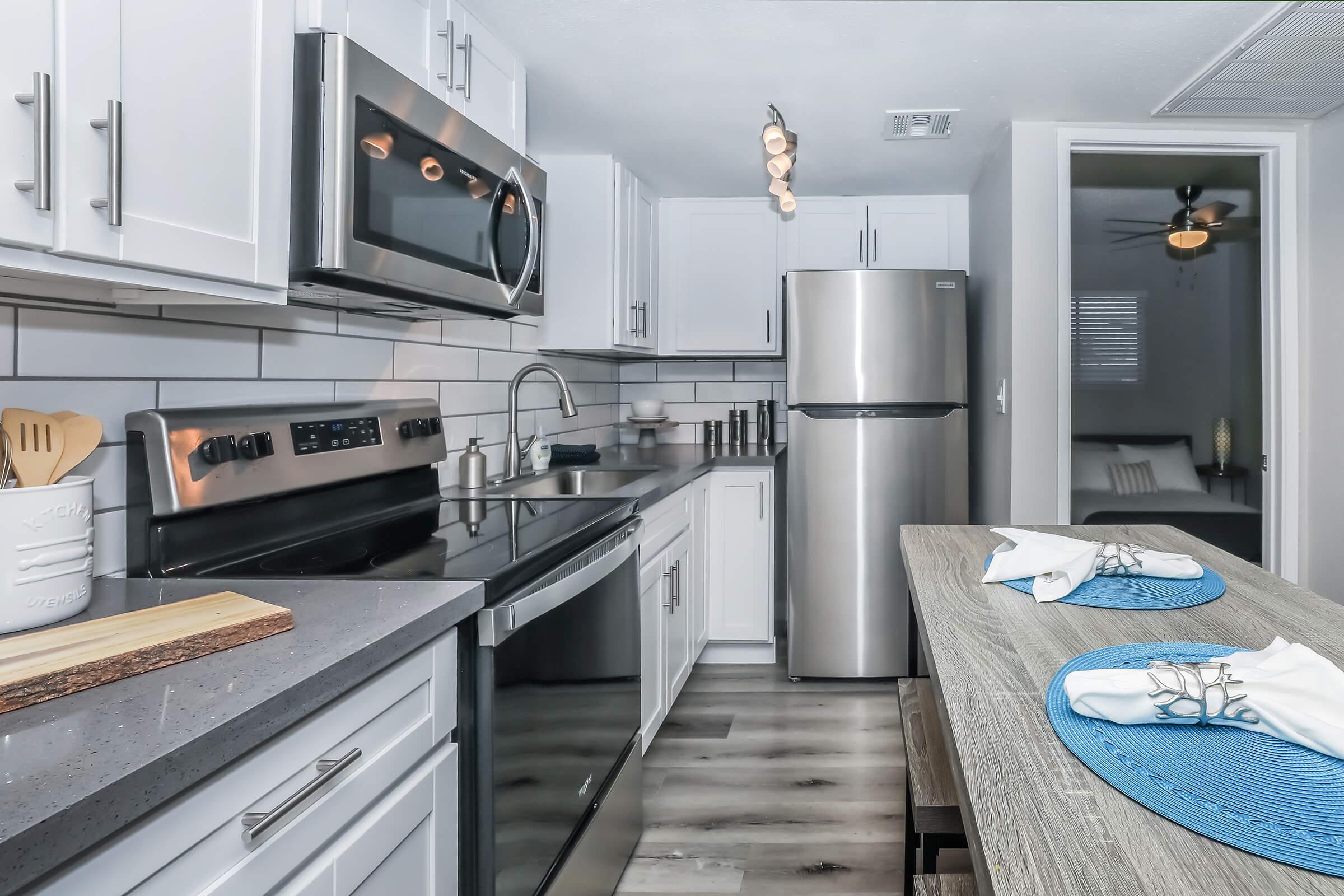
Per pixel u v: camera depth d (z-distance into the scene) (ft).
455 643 3.56
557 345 9.81
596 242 9.78
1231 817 1.85
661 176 10.76
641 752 6.49
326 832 2.61
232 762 2.22
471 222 5.46
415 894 3.22
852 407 10.21
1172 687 2.34
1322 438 8.80
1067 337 9.18
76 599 3.00
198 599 3.09
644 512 7.08
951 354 10.19
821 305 10.25
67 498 2.97
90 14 2.74
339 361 5.74
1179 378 9.40
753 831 6.60
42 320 3.52
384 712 2.99
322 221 4.09
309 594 3.45
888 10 6.27
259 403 4.92
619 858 5.84
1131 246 9.37
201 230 3.32
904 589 10.19
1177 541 5.54
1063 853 1.73
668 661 8.11
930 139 9.43
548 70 7.31
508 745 3.90
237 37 3.53
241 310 4.76
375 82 4.34
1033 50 7.03
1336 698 2.24
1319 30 6.54
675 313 11.90
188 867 2.07
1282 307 9.14
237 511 4.26
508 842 3.89
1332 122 8.61
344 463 5.00
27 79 2.53
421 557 4.20
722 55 7.06
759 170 10.50
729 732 8.62
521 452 8.39
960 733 2.37
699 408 13.08
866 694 9.80
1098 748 2.22
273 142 3.77
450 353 7.38
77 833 1.69
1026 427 9.22
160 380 4.18
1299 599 3.91
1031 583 4.24
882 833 6.55
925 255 11.63
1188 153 9.36
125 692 2.32
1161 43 6.88
